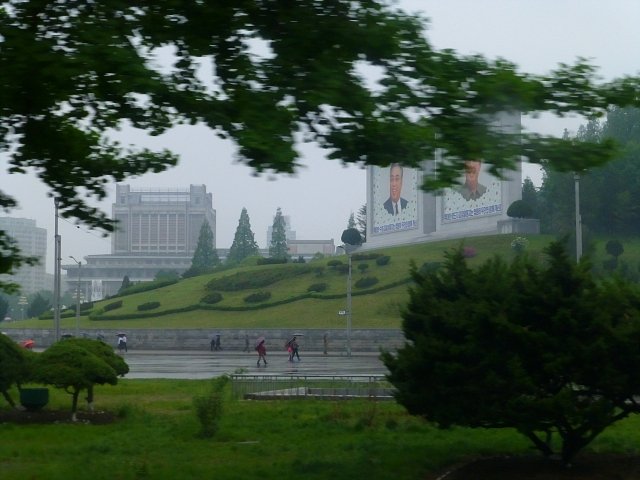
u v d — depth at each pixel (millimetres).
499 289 17391
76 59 10789
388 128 10938
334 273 96688
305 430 23359
